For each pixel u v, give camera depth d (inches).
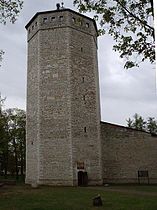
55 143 1133.1
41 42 1245.1
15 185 1135.6
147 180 1316.4
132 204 553.6
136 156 1337.4
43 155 1131.9
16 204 570.9
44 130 1155.3
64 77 1184.2
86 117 1189.1
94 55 1299.2
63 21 1242.6
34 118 1208.8
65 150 1117.1
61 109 1157.1
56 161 1116.5
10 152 1841.8
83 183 1119.6
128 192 823.1
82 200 629.6
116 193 789.2
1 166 1879.9
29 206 540.1
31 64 1295.5
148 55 420.8
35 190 903.7
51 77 1198.3
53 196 715.4
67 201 613.3
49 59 1219.2
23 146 1847.9
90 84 1239.5
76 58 1221.7
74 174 1099.3
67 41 1216.8
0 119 1293.1
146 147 1362.0
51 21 1256.2
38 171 1123.3
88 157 1152.2
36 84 1226.0
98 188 983.0
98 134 1210.6
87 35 1293.1
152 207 507.2
